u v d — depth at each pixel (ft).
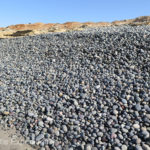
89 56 26.30
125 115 14.15
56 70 24.61
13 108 17.22
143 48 24.35
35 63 29.48
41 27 109.19
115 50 25.71
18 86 21.57
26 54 35.06
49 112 15.90
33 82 21.94
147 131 12.50
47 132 14.10
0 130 14.78
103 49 26.91
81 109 15.44
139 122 13.39
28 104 17.44
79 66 24.31
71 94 17.94
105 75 20.43
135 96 15.90
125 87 17.53
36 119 15.39
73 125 14.21
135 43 25.89
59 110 15.96
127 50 24.85
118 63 22.74
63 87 19.51
